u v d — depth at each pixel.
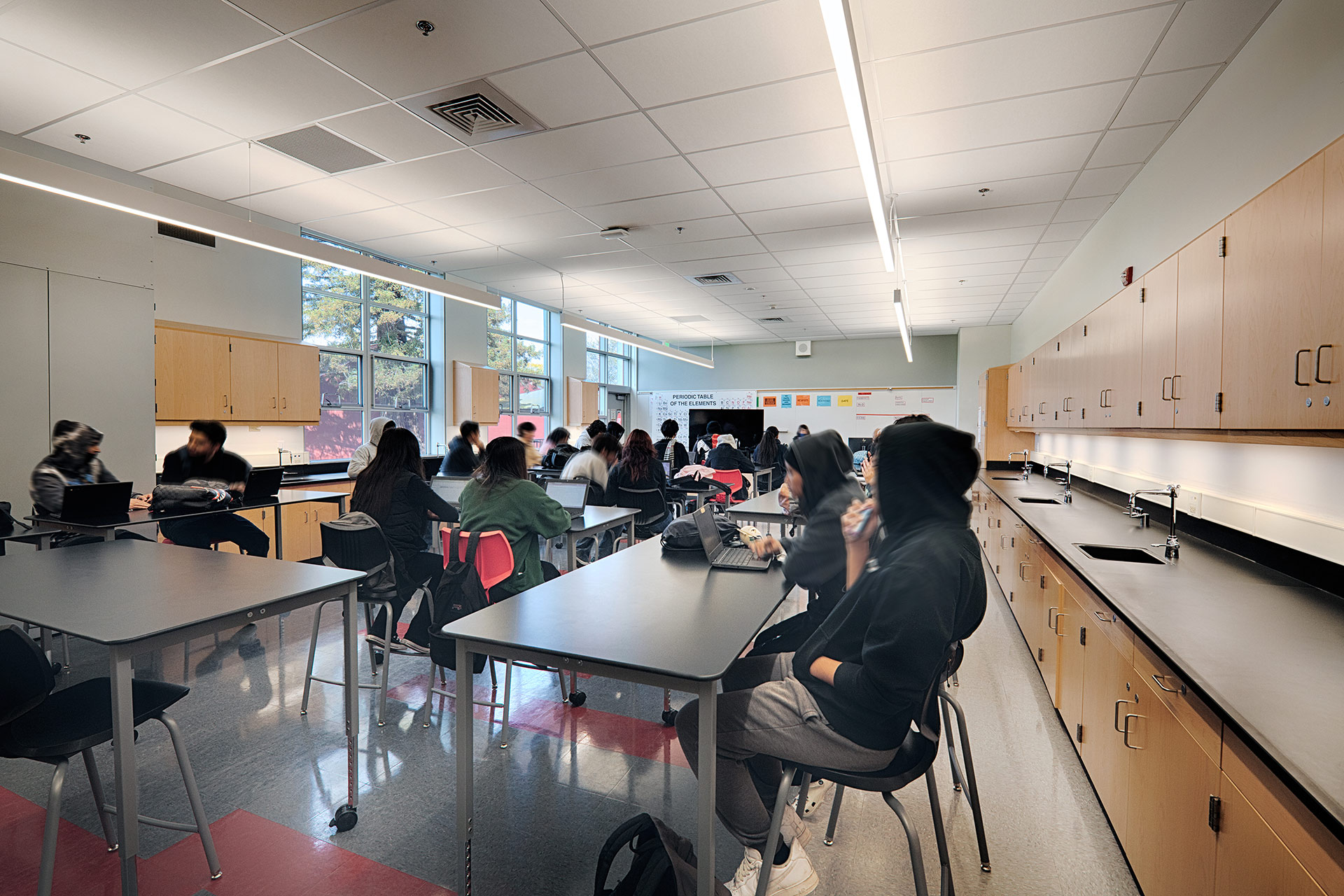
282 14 2.57
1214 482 2.88
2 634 1.28
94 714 1.57
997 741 2.49
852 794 2.15
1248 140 2.66
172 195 4.58
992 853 1.82
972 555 1.26
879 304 8.64
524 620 1.58
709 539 2.32
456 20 2.61
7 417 3.81
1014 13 2.52
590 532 3.17
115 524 3.16
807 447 1.98
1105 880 1.70
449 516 2.93
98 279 4.22
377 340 6.96
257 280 5.49
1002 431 8.05
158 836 1.81
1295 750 0.95
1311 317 1.54
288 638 3.52
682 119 3.44
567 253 6.24
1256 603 1.81
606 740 2.45
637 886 1.31
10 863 1.68
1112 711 1.85
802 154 3.89
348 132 3.61
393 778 2.13
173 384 4.78
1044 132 3.55
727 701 1.42
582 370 10.43
